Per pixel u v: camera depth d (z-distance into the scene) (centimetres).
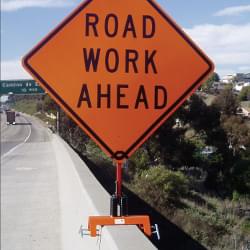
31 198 1376
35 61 380
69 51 381
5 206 1246
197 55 385
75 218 693
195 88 387
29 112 14488
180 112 1855
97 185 668
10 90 4944
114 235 371
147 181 1595
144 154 2341
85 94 382
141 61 382
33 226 1002
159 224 931
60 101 382
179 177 1588
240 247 632
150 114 385
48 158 2947
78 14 380
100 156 2514
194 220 920
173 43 384
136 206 995
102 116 384
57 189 1546
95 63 382
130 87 383
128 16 381
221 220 804
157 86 384
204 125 1546
